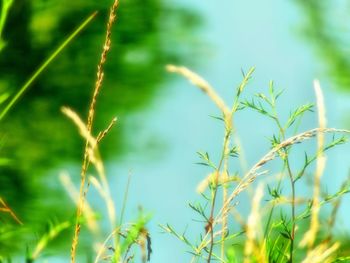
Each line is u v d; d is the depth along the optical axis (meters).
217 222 1.70
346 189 1.66
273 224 1.77
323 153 1.65
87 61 15.30
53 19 14.52
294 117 1.77
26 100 12.52
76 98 14.13
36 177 9.48
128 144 13.56
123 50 17.19
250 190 1.60
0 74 12.72
